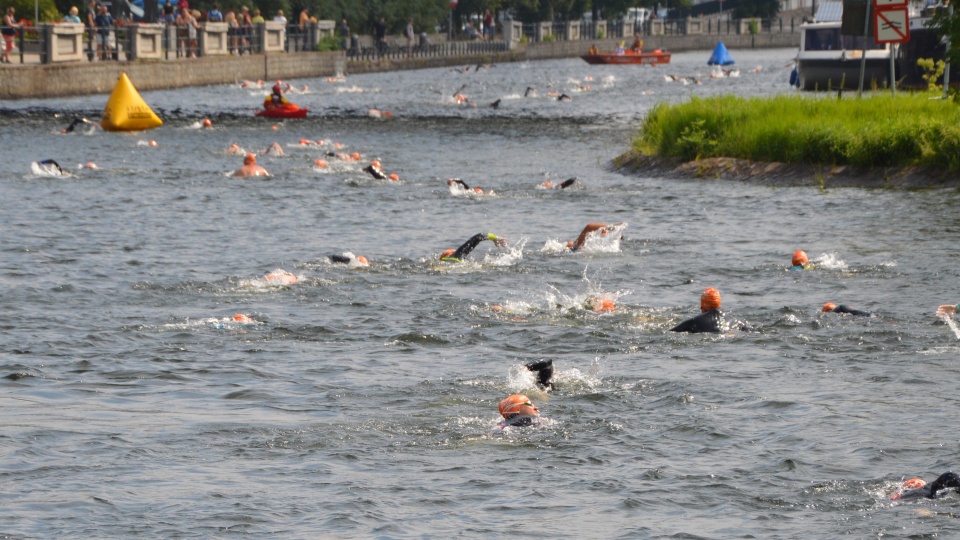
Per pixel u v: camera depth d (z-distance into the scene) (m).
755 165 52.44
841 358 23.98
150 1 122.38
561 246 36.97
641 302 29.64
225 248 37.03
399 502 16.50
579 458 18.31
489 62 171.25
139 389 22.14
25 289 30.84
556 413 20.61
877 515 15.94
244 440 19.17
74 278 32.31
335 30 159.12
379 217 43.41
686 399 21.22
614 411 20.66
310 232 40.16
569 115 90.69
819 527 15.56
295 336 26.23
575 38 194.50
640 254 35.84
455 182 49.94
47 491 16.81
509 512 16.14
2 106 92.00
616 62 166.62
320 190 50.28
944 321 26.88
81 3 126.12
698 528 15.58
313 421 20.22
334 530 15.52
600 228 36.78
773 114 55.41
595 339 25.84
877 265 33.28
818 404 20.89
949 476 16.59
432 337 26.02
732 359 24.06
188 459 18.23
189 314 28.34
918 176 48.06
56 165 54.75
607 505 16.39
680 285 31.56
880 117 53.16
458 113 93.31
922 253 34.91
